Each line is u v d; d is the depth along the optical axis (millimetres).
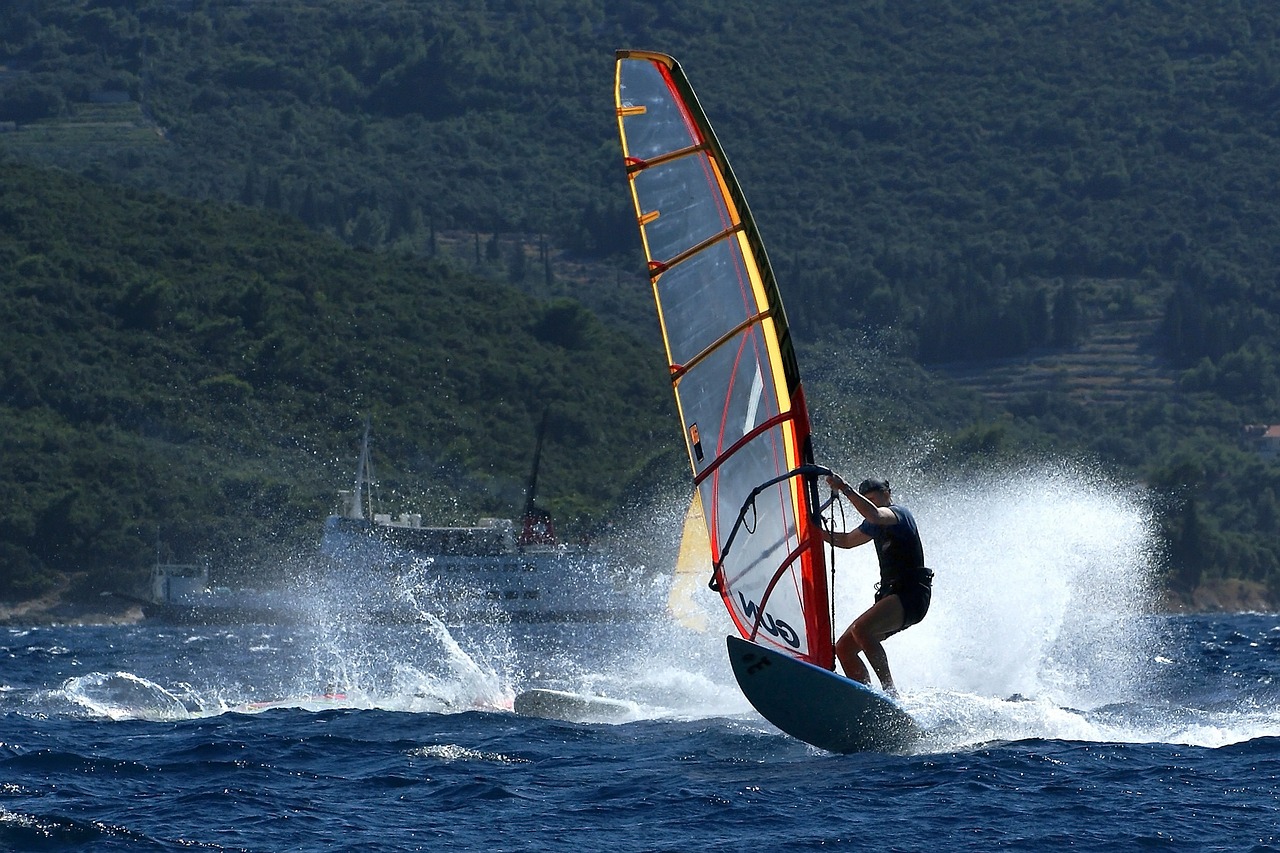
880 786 42906
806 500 47938
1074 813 39750
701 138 47812
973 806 40438
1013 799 41188
